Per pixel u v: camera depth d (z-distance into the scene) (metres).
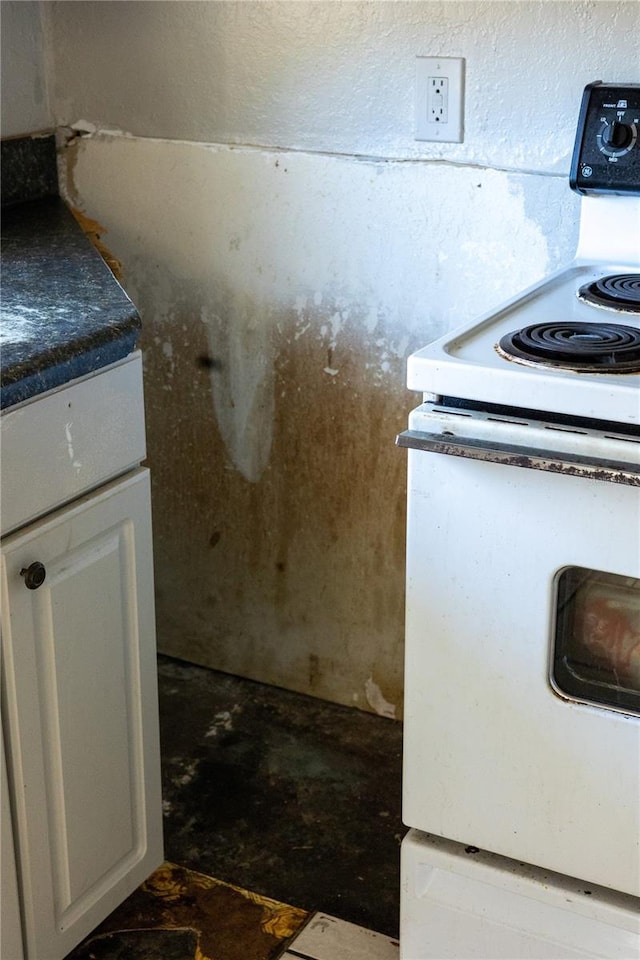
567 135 1.73
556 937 1.43
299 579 2.20
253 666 2.31
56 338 1.35
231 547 2.24
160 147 2.03
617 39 1.65
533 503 1.25
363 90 1.84
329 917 1.72
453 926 1.50
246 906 1.74
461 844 1.48
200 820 1.92
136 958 1.65
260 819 1.93
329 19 1.82
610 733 1.30
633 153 1.62
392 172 1.86
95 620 1.48
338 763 2.07
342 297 1.97
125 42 1.99
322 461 2.09
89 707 1.50
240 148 1.96
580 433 1.18
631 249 1.69
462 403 1.27
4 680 1.35
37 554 1.35
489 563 1.30
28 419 1.29
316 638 2.22
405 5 1.76
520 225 1.81
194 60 1.94
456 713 1.39
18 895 1.46
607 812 1.34
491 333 1.38
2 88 2.00
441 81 1.77
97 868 1.58
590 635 1.30
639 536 1.21
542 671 1.32
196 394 2.17
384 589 2.12
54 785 1.47
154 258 2.11
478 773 1.41
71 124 2.10
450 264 1.88
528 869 1.43
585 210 1.70
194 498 2.25
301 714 2.21
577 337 1.32
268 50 1.88
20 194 2.09
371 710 2.22
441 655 1.38
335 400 2.04
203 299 2.10
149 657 1.60
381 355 1.98
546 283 1.60
